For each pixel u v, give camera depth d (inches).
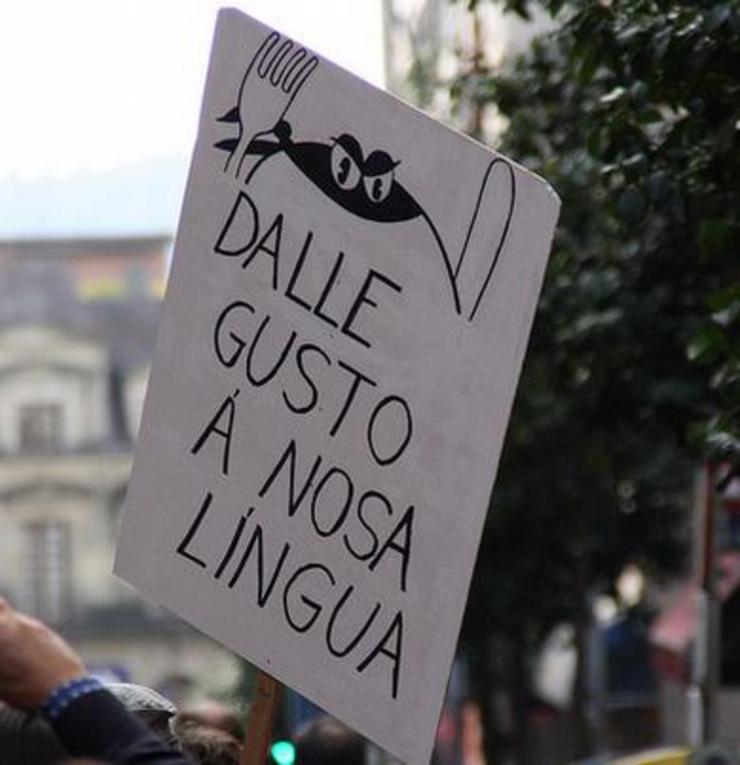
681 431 677.9
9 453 3506.4
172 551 308.3
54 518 3503.9
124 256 3531.0
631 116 479.8
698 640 789.2
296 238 312.2
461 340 307.0
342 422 309.4
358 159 311.7
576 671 1749.5
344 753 679.7
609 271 665.0
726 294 465.7
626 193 486.3
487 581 1525.6
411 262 309.7
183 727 401.1
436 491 305.3
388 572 305.6
